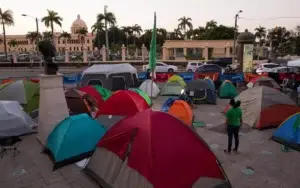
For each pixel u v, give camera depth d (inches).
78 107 474.3
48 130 353.4
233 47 1731.1
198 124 444.5
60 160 296.0
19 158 322.7
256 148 341.1
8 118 383.2
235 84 815.7
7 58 2116.1
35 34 2751.0
